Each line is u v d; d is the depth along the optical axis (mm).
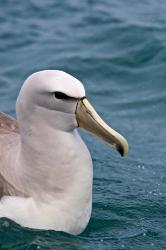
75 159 11859
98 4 24328
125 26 22094
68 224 12055
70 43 21609
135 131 17312
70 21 23094
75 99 11523
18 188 12000
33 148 11883
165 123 17734
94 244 12438
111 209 13727
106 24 22516
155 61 20219
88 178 11984
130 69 20016
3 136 12523
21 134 11977
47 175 11883
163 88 19094
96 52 20875
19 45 21750
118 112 18219
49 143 11820
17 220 11859
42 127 11797
